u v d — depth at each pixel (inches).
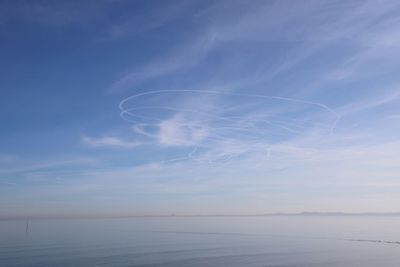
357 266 3996.1
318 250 5487.2
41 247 5625.0
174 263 4119.1
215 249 5570.9
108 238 7672.2
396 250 5408.5
